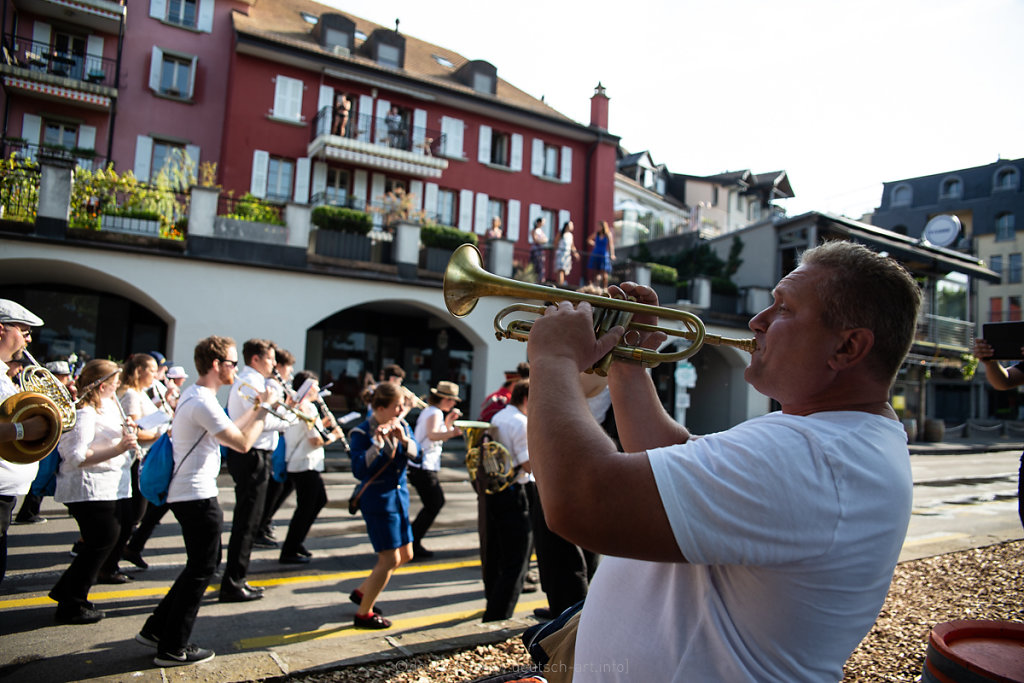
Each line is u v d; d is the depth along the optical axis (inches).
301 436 241.0
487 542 178.4
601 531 43.4
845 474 44.4
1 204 493.0
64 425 138.1
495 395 272.2
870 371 51.0
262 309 563.8
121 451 170.6
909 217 1245.7
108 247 508.4
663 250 1162.6
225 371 161.5
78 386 173.6
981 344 146.9
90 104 729.6
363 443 179.6
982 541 280.8
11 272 543.5
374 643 153.3
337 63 801.6
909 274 51.3
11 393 134.6
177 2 791.1
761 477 43.3
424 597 209.2
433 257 656.4
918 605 181.2
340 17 850.8
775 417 49.9
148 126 762.8
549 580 150.9
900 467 47.9
